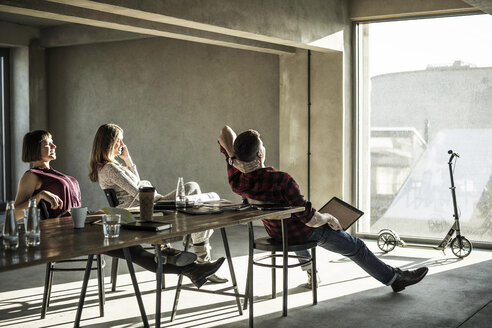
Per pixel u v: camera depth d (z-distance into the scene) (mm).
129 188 4039
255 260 3775
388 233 5902
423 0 6363
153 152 8758
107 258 5762
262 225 7906
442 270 5082
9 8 4605
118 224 2553
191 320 3707
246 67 7895
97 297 4266
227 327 3561
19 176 9664
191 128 8406
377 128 6859
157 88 8672
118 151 4176
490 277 4812
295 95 7188
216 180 8250
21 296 4301
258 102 7820
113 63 9047
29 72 9453
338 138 6852
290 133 7254
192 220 3066
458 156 5707
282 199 3732
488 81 6191
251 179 3748
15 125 9648
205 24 5086
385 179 6852
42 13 4828
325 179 6980
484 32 6172
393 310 3889
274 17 5754
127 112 8961
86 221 3061
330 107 6898
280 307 3980
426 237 6613
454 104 6391
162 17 4812
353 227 7000
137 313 3861
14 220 2324
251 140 3662
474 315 3768
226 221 3031
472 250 6055
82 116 9406
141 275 4996
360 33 6895
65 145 9609
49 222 3068
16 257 2146
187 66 8391
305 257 4043
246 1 5449
